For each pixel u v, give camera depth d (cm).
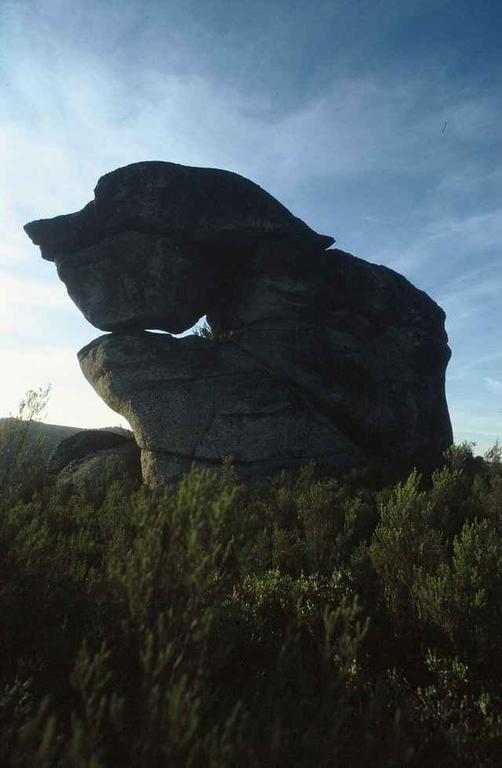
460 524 791
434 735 297
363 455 1532
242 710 285
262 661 362
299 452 1467
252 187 1642
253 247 1667
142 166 1553
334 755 226
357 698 316
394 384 1658
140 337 1645
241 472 1415
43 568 423
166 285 1587
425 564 484
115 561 386
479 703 314
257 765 204
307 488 1143
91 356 1692
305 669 343
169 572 278
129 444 1872
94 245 1625
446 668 355
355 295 1748
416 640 409
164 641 243
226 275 1761
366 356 1642
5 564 402
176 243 1580
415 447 1702
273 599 464
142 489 731
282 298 1623
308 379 1559
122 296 1606
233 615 378
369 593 500
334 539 734
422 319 1852
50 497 877
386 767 243
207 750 196
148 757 206
